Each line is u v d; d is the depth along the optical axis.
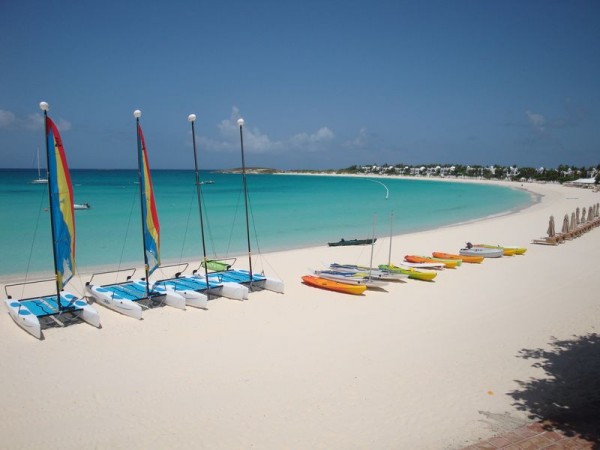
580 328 14.05
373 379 10.69
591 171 138.38
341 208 55.38
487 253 25.05
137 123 15.16
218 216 43.59
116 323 14.42
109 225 35.00
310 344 12.83
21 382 10.59
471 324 14.52
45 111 12.91
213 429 8.69
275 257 25.52
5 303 15.13
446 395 9.92
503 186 123.19
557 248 27.94
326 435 8.45
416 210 54.34
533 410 9.27
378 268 21.50
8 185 80.94
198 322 14.60
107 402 9.72
